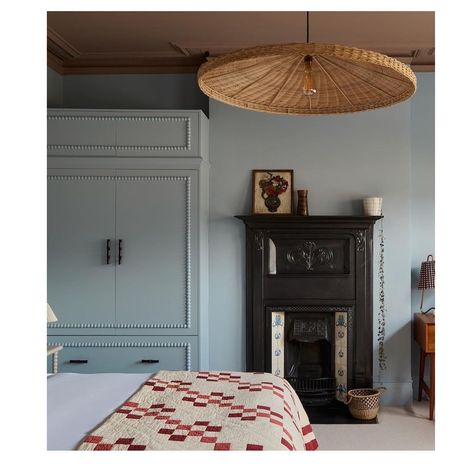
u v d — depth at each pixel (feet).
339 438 11.23
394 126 13.61
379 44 12.90
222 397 7.20
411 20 11.49
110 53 13.85
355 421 12.34
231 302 13.74
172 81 14.55
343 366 13.51
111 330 12.71
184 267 12.67
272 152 13.76
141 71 14.58
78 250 12.71
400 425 12.07
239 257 13.73
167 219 12.67
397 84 5.89
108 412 6.61
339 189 13.69
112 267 12.69
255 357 13.50
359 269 13.34
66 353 12.75
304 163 13.74
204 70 5.58
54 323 12.73
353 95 6.39
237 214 13.76
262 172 13.73
